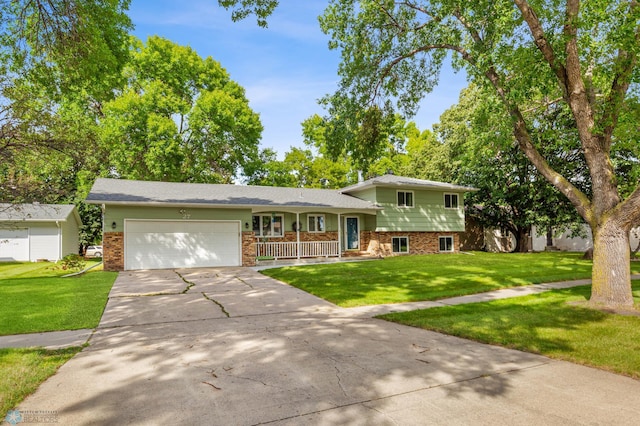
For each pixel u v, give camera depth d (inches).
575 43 323.6
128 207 630.5
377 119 495.2
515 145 892.0
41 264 853.8
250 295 410.9
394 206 902.4
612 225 320.5
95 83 456.8
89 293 412.2
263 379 170.4
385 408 140.6
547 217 893.2
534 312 306.0
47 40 386.0
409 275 546.6
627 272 318.0
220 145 1122.7
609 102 331.6
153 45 1079.6
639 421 129.8
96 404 145.8
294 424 129.0
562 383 164.9
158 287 457.4
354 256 860.6
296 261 754.8
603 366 184.5
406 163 1589.6
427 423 129.2
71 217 1101.1
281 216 831.7
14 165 532.1
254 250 708.7
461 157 706.2
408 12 436.5
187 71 1132.5
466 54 393.1
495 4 350.3
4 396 149.9
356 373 177.2
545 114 626.2
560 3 335.0
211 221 682.2
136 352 214.4
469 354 207.0
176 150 1006.4
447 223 971.9
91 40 395.5
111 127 946.1
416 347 221.0
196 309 341.1
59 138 532.1
